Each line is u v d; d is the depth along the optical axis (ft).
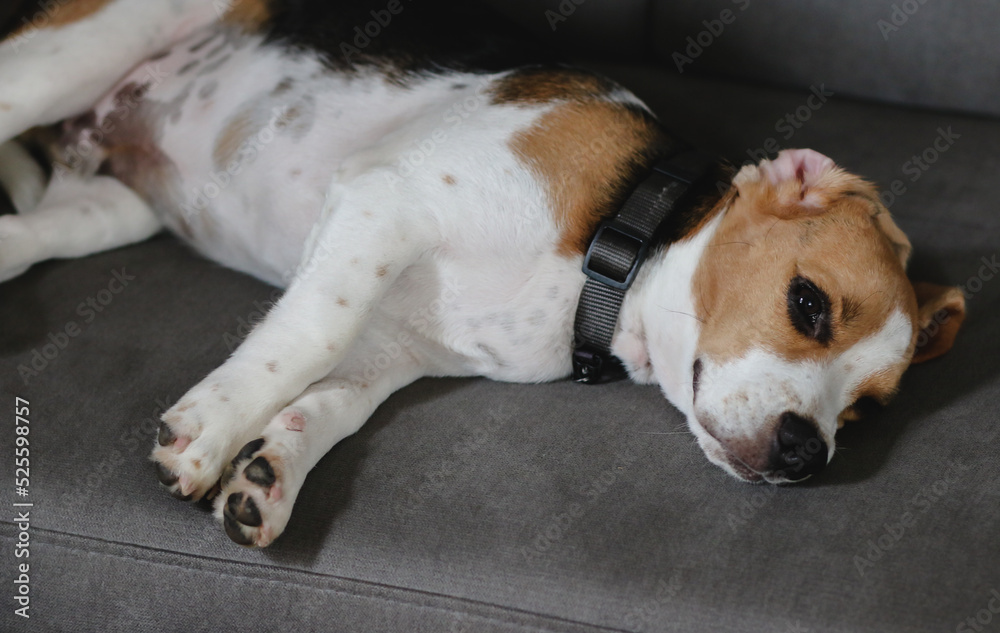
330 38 6.02
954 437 5.04
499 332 5.32
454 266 5.20
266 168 5.77
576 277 5.24
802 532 4.38
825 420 4.76
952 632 3.99
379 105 5.82
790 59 7.92
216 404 4.48
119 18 5.95
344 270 4.86
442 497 4.43
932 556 4.28
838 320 4.89
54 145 6.39
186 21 6.15
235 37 6.15
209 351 5.23
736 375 4.84
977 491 4.66
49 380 4.85
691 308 5.15
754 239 5.08
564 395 5.36
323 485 4.47
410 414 5.08
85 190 6.23
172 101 6.07
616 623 4.08
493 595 4.14
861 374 5.00
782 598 4.07
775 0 7.70
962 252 6.55
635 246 5.16
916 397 5.44
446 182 5.08
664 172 5.36
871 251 5.03
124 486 4.40
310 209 5.66
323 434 4.66
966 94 7.77
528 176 5.17
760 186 5.23
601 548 4.24
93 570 4.33
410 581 4.18
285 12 6.15
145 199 6.30
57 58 5.79
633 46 8.13
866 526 4.43
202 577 4.27
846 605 4.06
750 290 4.98
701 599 4.08
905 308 5.09
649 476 4.68
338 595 4.21
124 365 5.03
